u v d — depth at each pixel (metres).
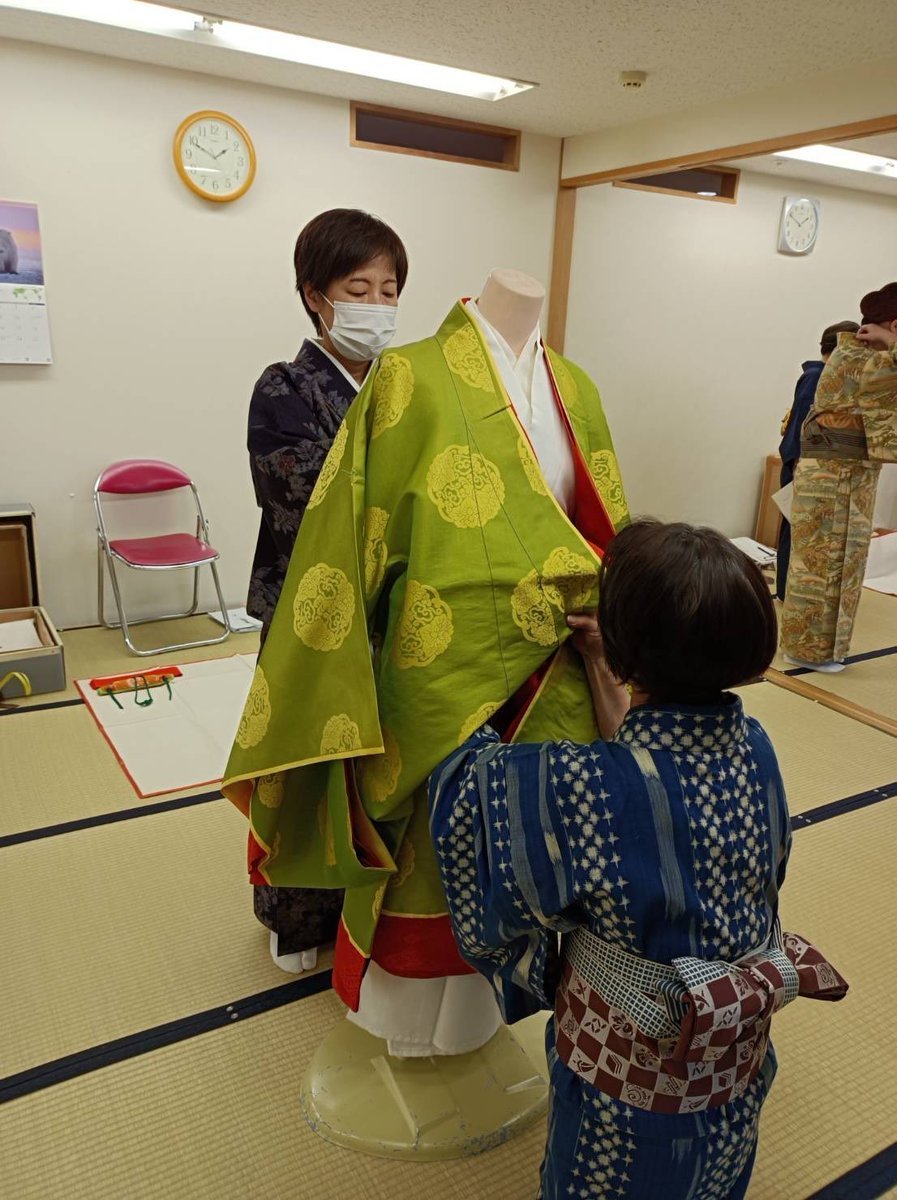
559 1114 1.00
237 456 3.91
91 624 3.83
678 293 4.97
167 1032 1.65
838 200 5.39
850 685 3.50
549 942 1.02
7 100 3.13
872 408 3.21
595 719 1.20
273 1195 1.34
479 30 2.84
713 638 0.82
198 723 2.93
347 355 1.71
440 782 1.00
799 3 2.49
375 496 1.12
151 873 2.12
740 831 0.87
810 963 0.96
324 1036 1.65
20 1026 1.65
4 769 2.59
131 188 3.40
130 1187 1.34
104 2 2.80
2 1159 1.38
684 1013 0.84
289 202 3.72
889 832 2.42
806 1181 1.39
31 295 3.32
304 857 1.29
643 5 2.56
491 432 1.11
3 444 3.43
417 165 3.96
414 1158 1.40
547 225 4.41
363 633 1.10
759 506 5.73
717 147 3.57
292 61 3.22
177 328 3.63
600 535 1.24
